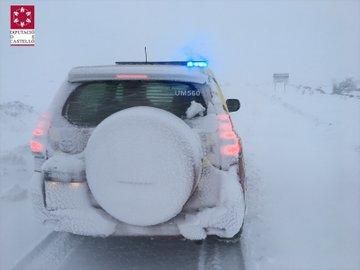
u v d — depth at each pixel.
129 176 3.60
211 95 4.13
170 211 3.62
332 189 6.55
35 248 4.57
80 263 4.25
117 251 4.52
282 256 4.34
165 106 4.12
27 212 5.61
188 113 4.00
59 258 4.36
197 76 4.14
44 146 4.08
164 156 3.55
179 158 3.55
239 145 4.20
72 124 4.10
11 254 4.43
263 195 6.24
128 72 4.10
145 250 4.54
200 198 3.90
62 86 4.24
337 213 5.52
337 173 7.52
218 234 3.91
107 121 3.61
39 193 4.05
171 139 3.54
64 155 4.00
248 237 4.74
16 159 7.91
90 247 4.61
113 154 3.59
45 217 4.01
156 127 3.54
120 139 3.57
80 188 3.90
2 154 8.29
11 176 7.06
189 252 4.45
